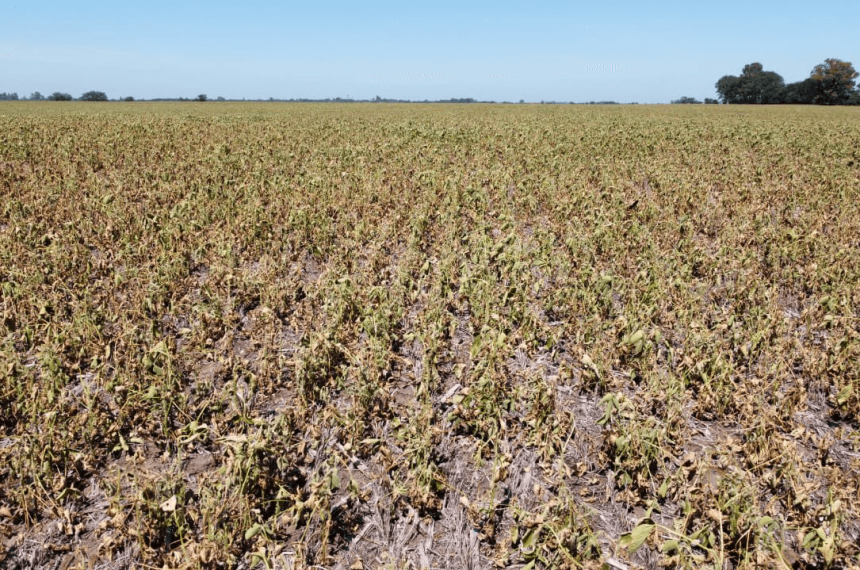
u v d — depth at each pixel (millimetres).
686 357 5113
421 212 9523
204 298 6613
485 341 5242
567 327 5996
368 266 7371
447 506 3822
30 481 3916
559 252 7723
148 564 3285
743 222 9312
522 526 3547
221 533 3371
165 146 17734
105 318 6027
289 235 8734
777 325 5742
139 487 3619
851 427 4727
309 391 4820
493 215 10180
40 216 9266
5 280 6832
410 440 4043
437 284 6566
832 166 15609
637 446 4062
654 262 7359
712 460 4289
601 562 3195
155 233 8414
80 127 23500
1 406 4496
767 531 3324
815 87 103188
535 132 22984
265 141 19281
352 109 50844
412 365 5422
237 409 4523
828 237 8820
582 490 3906
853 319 6070
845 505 3723
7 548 3418
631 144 19609
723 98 123438
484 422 4316
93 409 4387
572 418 4387
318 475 3848
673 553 3328
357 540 3559
